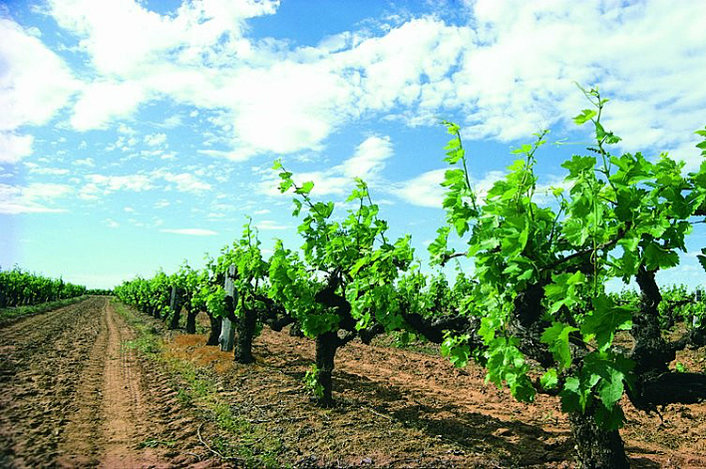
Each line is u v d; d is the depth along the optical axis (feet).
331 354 25.79
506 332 15.03
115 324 74.43
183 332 65.21
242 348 37.93
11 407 22.17
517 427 22.90
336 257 23.26
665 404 13.55
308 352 48.73
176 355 41.93
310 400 26.25
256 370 34.91
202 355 40.81
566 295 9.68
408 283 25.04
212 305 41.93
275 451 18.37
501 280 12.01
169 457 17.54
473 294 13.97
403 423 22.77
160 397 26.81
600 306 9.11
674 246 10.00
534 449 19.70
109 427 21.02
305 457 17.97
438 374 37.63
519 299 14.33
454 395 30.30
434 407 26.66
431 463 17.65
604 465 13.64
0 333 49.47
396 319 20.68
